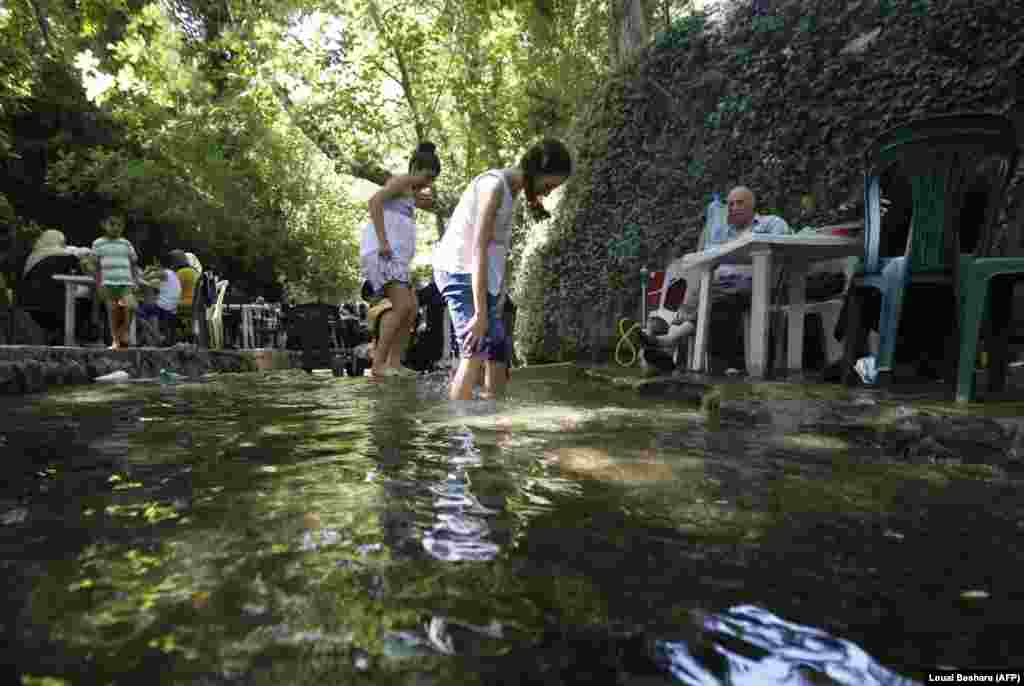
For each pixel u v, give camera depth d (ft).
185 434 7.09
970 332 7.60
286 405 10.23
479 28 48.52
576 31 44.78
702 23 25.79
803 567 3.05
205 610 2.53
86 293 27.66
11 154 32.94
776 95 21.72
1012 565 3.10
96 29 36.24
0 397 12.52
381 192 16.88
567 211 31.24
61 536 3.45
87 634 2.34
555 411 8.86
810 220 19.86
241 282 66.64
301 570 2.95
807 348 15.60
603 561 3.10
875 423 6.45
